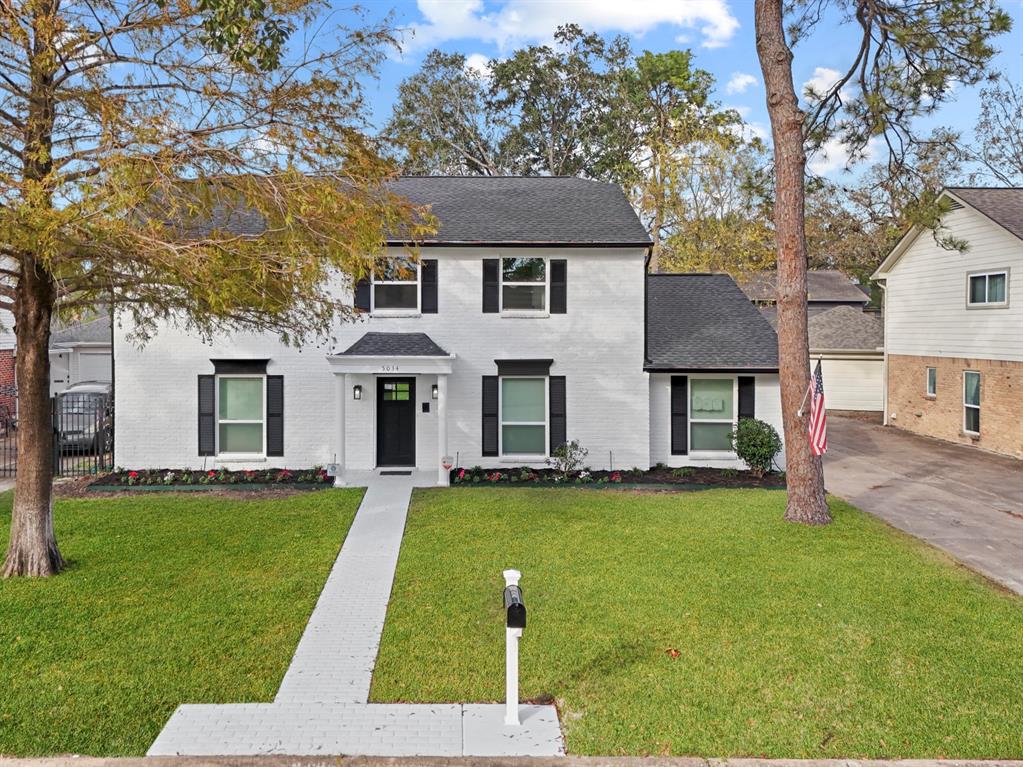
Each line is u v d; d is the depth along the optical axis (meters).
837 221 45.38
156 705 6.42
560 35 43.59
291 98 9.24
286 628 8.10
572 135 44.16
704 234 34.25
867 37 14.25
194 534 11.66
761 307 39.91
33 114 8.92
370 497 14.52
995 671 7.16
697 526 12.34
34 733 5.91
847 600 8.99
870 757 5.76
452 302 17.27
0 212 7.55
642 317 17.36
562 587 9.36
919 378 25.30
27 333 9.62
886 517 13.83
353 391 17.28
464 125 44.25
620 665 7.24
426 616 8.48
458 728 6.15
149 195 8.54
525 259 17.33
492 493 15.04
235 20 8.10
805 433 12.77
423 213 10.09
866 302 41.41
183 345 16.88
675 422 17.77
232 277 8.85
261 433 17.19
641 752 5.81
